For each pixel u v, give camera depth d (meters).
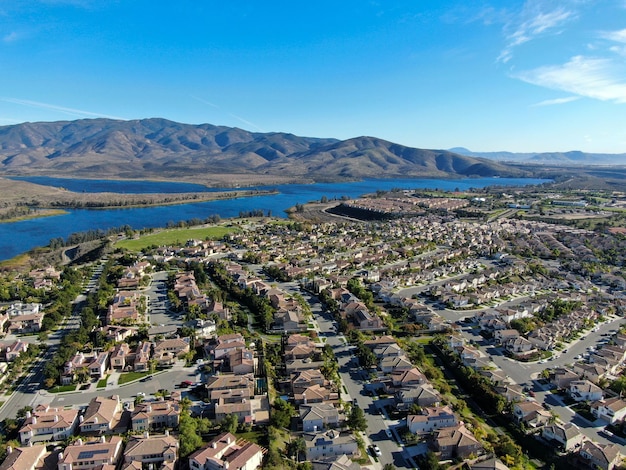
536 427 181.88
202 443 166.62
